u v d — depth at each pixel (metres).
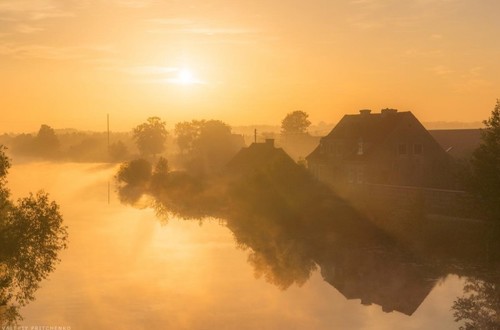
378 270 44.16
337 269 44.88
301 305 35.97
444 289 39.12
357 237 55.81
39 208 33.03
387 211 62.22
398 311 34.75
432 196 59.41
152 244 55.25
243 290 39.59
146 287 40.22
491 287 39.25
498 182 43.62
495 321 32.88
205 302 36.56
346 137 80.62
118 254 50.59
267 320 33.28
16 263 32.47
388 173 75.69
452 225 54.88
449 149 89.00
